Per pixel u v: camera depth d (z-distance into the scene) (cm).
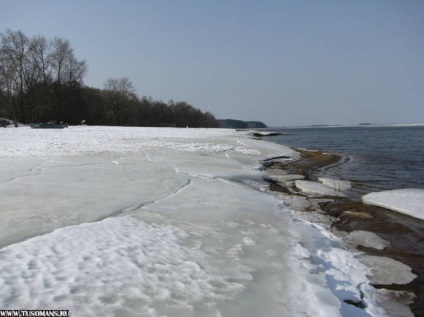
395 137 5653
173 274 473
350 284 529
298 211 939
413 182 1420
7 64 4972
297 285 480
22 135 2689
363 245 706
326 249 652
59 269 455
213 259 538
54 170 1142
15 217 665
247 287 461
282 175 1527
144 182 1059
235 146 2311
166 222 706
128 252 527
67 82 5941
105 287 420
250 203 923
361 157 2344
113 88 7912
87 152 1655
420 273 584
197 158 1672
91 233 598
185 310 392
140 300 402
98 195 869
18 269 447
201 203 880
